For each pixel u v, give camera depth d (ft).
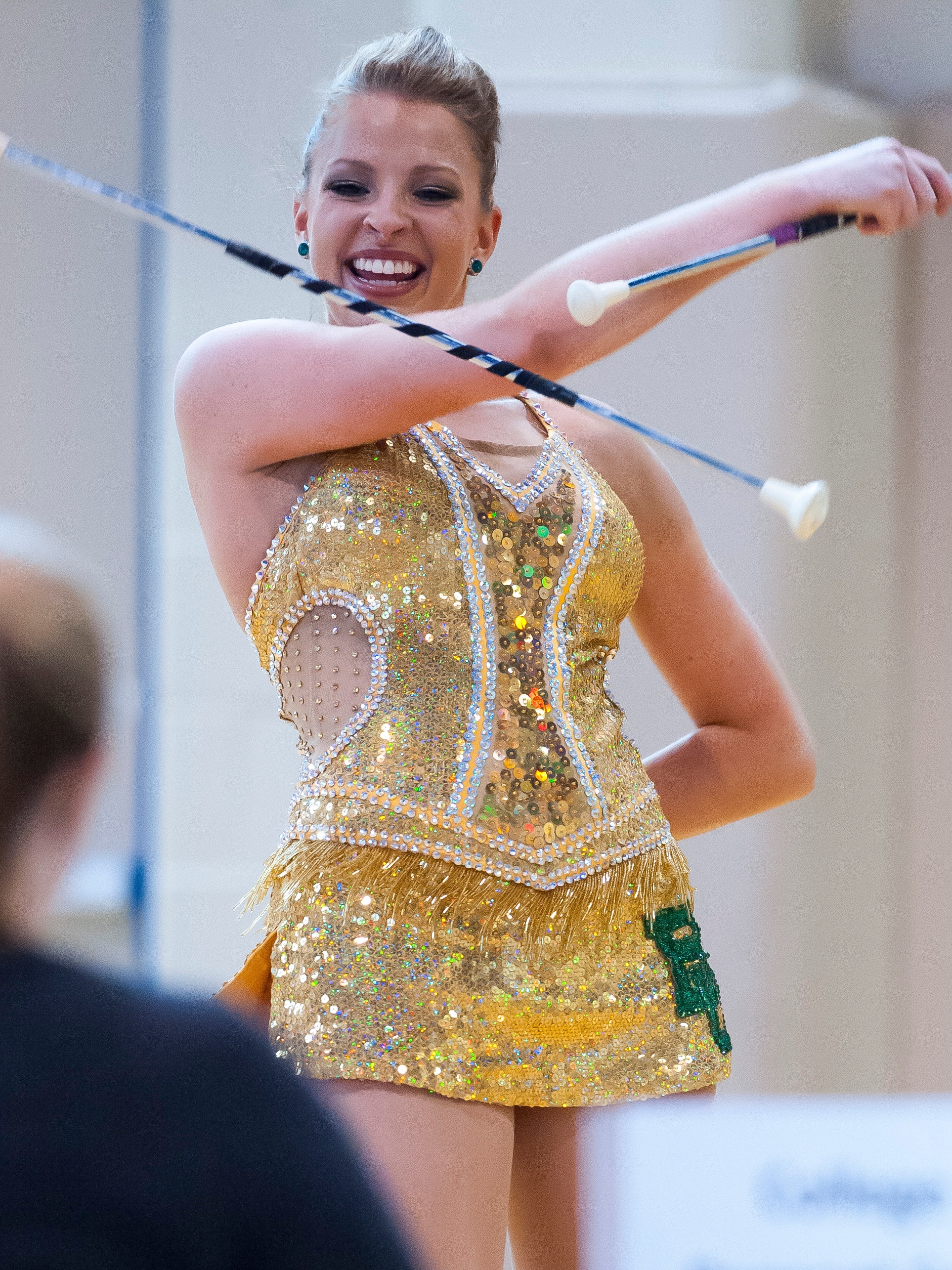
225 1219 9.89
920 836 44.11
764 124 42.50
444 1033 18.58
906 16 40.29
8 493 46.11
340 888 18.95
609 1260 13.92
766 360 43.16
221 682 42.24
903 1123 13.92
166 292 42.24
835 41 42.19
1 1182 9.61
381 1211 10.42
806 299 43.14
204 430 20.77
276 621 20.57
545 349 19.19
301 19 41.42
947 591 43.73
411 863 18.93
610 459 23.44
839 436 43.55
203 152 41.75
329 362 19.85
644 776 21.39
